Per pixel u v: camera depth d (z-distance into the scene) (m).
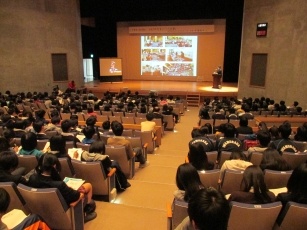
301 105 10.38
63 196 2.58
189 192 2.10
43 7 13.45
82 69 15.58
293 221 2.13
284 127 4.08
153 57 18.55
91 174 3.40
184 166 2.17
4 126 5.14
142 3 16.23
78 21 15.00
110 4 16.55
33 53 13.43
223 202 1.21
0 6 12.35
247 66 13.19
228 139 4.09
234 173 2.88
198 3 15.95
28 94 10.98
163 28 18.00
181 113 11.35
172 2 16.03
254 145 4.35
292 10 10.54
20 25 12.88
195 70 18.09
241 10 16.12
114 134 4.62
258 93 12.71
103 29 19.22
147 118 6.86
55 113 6.54
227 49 17.88
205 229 1.20
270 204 2.04
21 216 2.26
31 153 3.50
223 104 9.89
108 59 17.48
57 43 14.16
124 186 4.00
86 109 8.14
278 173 2.80
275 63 11.62
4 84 12.95
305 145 4.28
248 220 2.10
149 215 3.27
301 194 2.13
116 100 10.23
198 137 4.18
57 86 13.58
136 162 5.41
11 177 2.65
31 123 5.59
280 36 11.23
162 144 7.21
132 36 18.67
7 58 12.83
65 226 2.69
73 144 4.19
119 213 3.31
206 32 17.50
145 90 14.42
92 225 3.06
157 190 4.03
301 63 10.26
